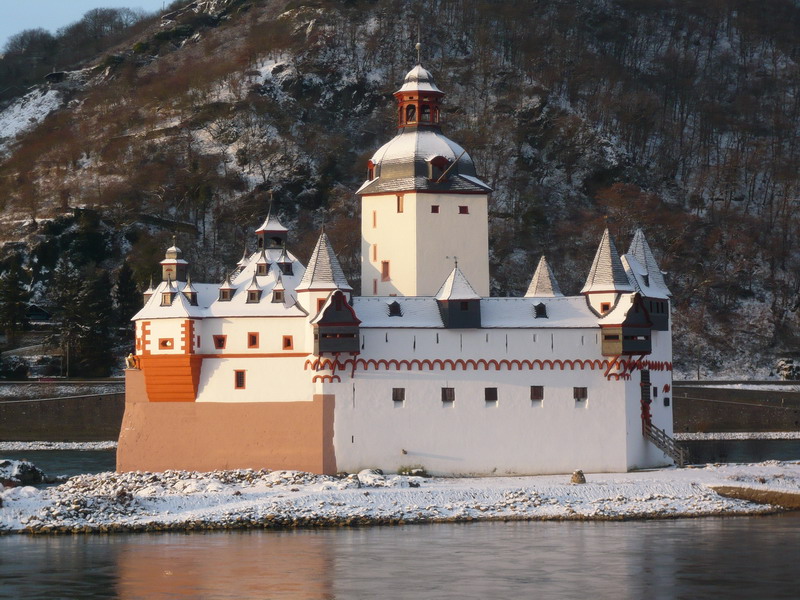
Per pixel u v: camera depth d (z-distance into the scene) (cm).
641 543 12394
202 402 16388
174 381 16350
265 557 11850
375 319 16212
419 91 18625
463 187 18188
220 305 16475
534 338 16362
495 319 16388
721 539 12575
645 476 15738
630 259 17738
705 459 19725
